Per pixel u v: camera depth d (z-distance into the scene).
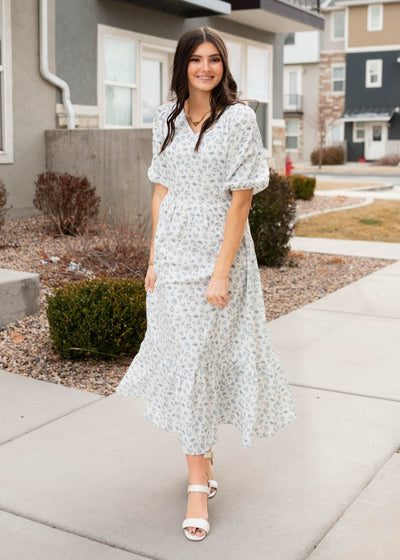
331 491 2.79
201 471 2.59
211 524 2.56
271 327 5.39
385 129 37.94
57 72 9.88
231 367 2.65
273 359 2.68
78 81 10.28
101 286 4.46
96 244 7.18
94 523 2.56
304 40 38.25
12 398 3.81
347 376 4.23
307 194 14.91
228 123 2.46
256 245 7.77
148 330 2.75
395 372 4.30
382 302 6.24
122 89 11.49
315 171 31.36
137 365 2.79
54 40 9.75
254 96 15.52
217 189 2.53
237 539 2.45
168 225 2.59
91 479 2.90
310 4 15.75
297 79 39.19
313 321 5.57
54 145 9.50
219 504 2.71
